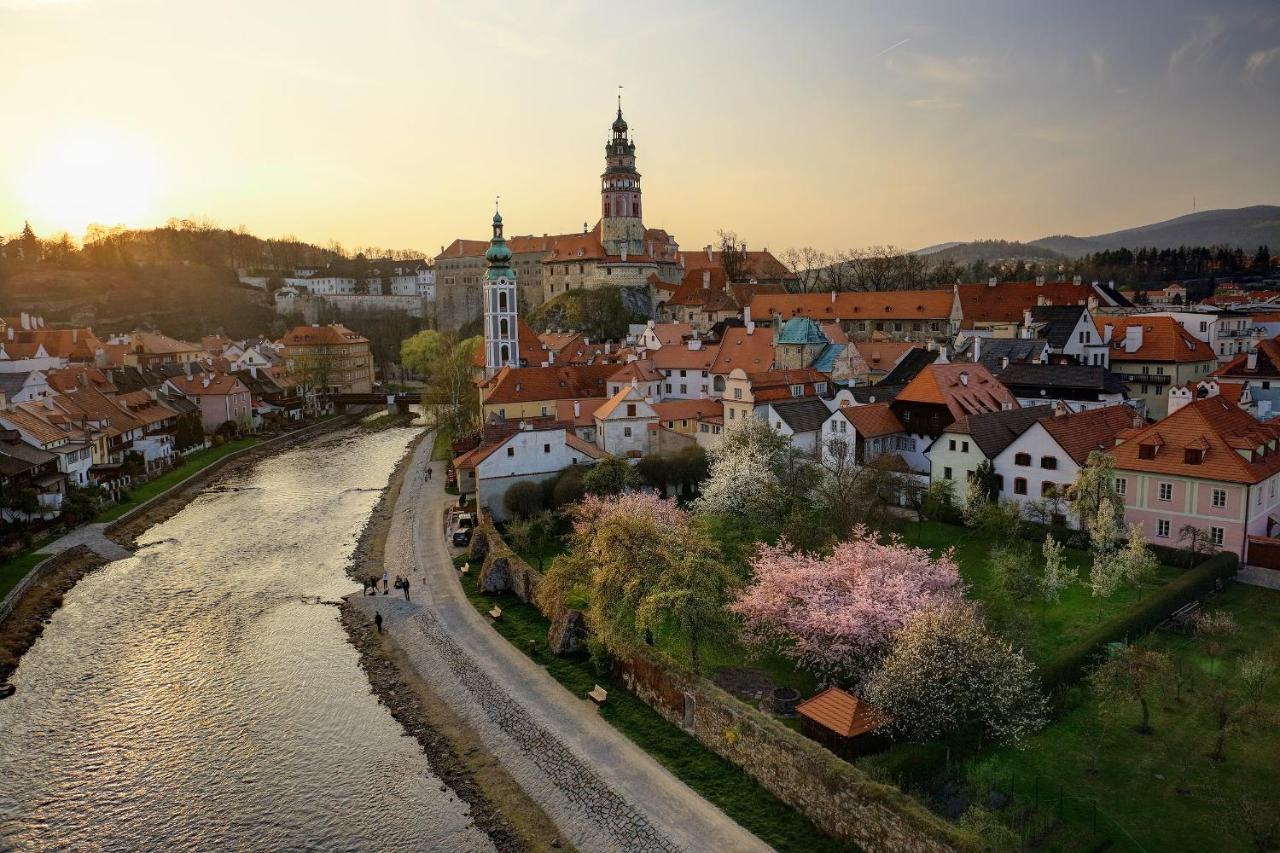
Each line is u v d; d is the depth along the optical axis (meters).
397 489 122.75
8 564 86.19
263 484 130.75
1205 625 56.47
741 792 46.53
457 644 67.94
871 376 138.00
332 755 54.03
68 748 55.50
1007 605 61.38
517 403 129.50
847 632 53.19
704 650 59.56
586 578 64.50
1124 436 79.44
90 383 143.25
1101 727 48.38
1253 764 44.31
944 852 36.62
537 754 52.09
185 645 70.50
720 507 84.81
